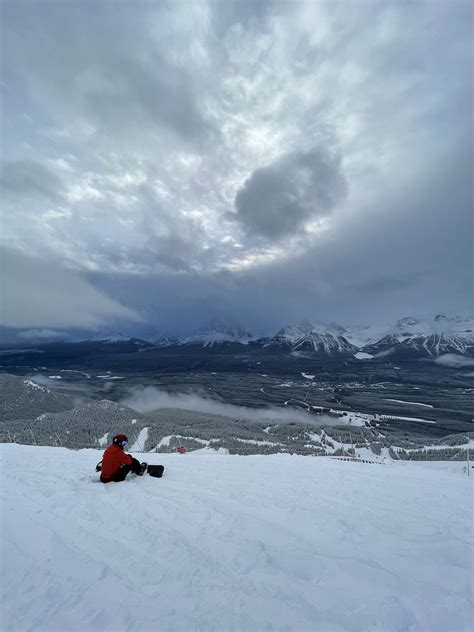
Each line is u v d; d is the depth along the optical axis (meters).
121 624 3.16
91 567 4.18
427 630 3.32
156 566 4.29
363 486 9.25
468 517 6.88
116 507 6.43
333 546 5.17
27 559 4.29
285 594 3.82
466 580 4.32
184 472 10.25
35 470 9.72
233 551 4.81
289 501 7.37
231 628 3.20
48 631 2.99
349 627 3.28
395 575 4.35
